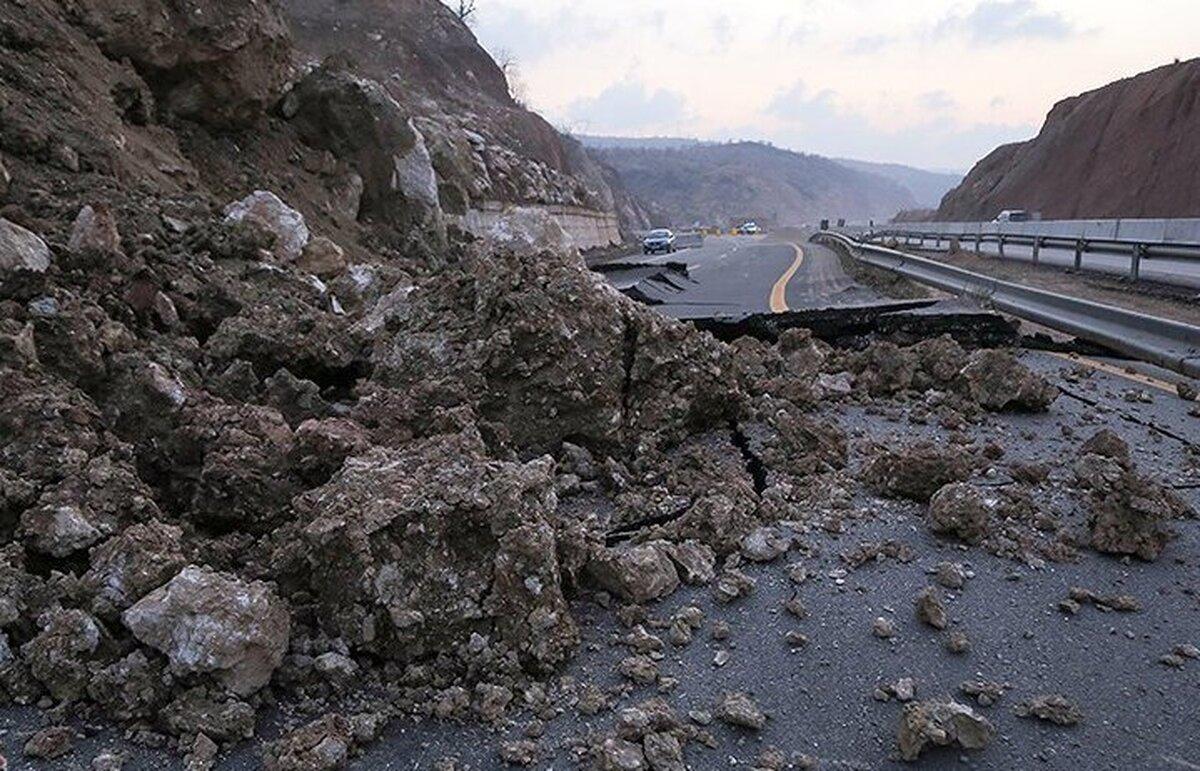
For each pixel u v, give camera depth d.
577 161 56.84
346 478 2.84
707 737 2.30
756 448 4.53
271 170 11.46
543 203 32.00
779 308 11.21
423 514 2.66
